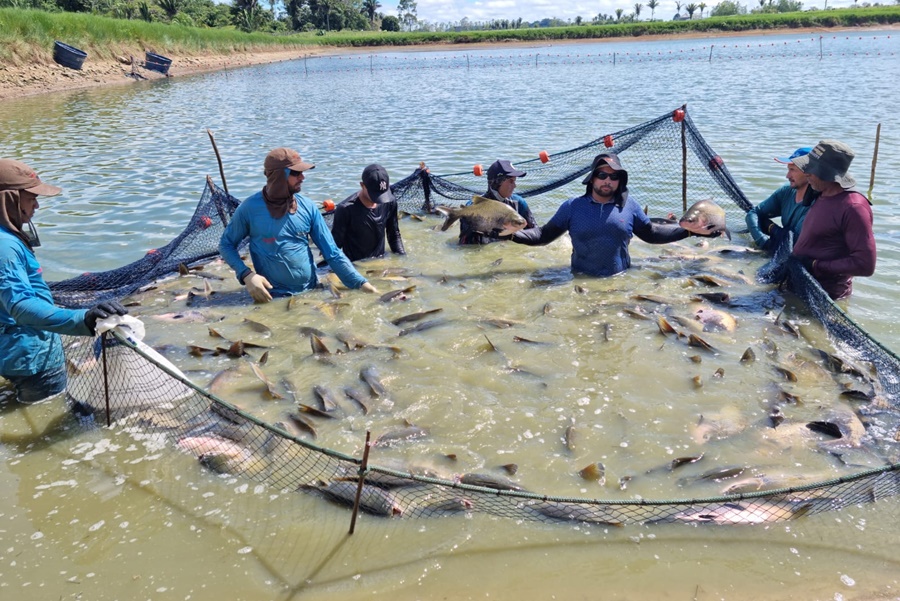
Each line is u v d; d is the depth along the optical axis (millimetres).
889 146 12344
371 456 4074
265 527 3473
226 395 4891
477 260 7922
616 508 3482
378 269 7543
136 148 15836
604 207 6941
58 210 10266
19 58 30531
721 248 7984
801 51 51000
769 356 5254
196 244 7805
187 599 2994
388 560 3229
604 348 5477
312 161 13820
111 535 3424
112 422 4500
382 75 42844
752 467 3883
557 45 88188
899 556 3166
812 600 2926
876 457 3979
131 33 42531
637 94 24328
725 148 13055
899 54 43281
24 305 4312
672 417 4441
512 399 4734
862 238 5727
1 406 4754
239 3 92875
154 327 6152
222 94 29891
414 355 5445
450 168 12750
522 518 3492
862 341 5098
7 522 3525
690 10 132250
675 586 3029
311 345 5590
